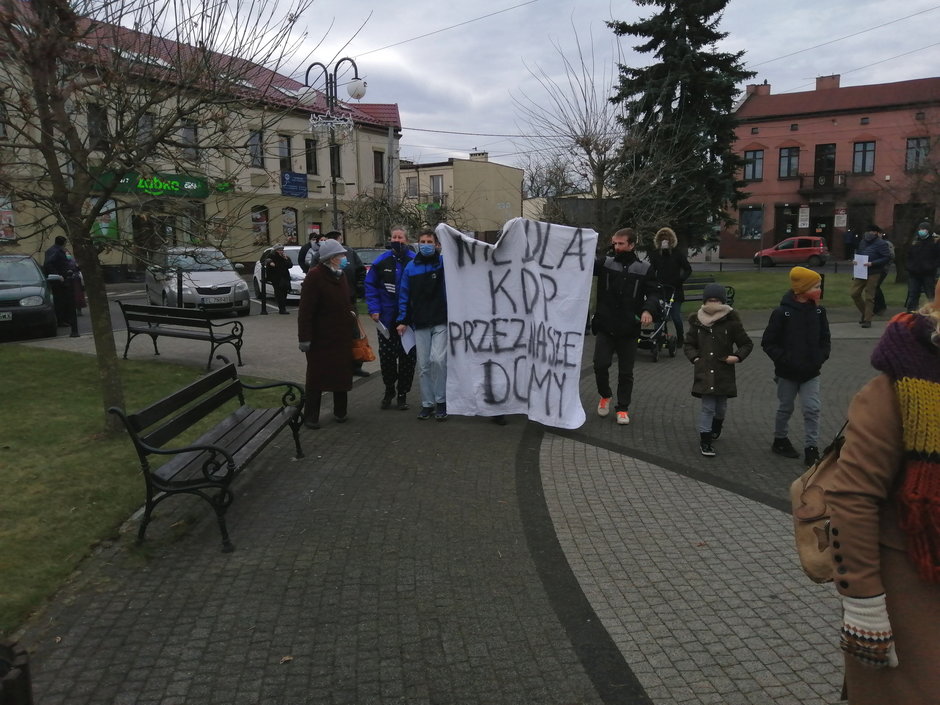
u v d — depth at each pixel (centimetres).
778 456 616
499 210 4803
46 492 498
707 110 2531
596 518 478
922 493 164
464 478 551
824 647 325
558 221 1880
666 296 1080
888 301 1811
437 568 404
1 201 576
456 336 713
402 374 767
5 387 819
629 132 1886
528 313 702
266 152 686
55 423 671
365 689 298
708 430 612
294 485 535
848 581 170
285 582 388
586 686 299
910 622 170
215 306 1590
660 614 356
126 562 409
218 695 294
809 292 571
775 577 395
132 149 550
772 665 312
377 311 743
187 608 361
